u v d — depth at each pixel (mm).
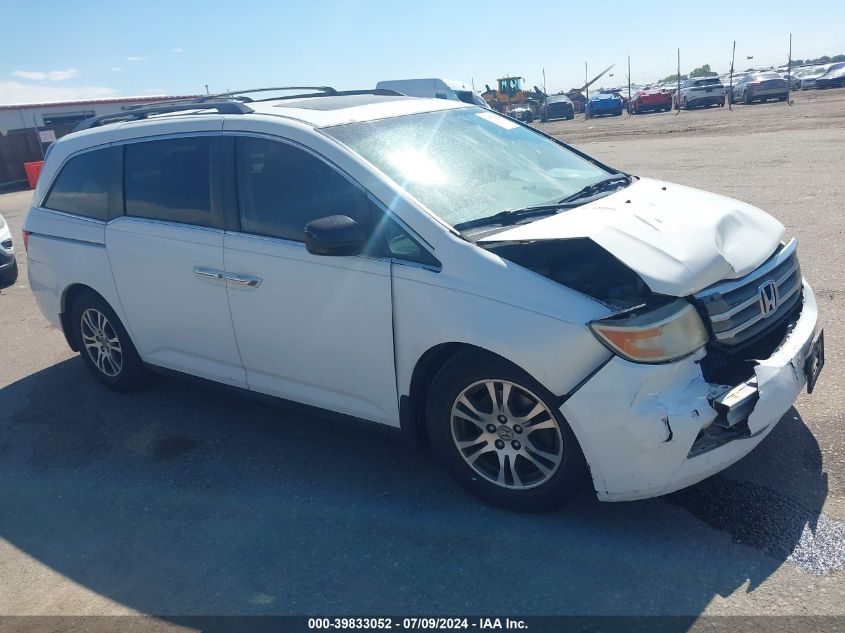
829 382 4160
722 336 2967
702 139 18266
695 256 2998
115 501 3797
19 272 9578
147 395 5070
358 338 3461
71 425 4734
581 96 50688
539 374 2914
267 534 3369
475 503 3420
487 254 3082
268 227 3758
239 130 3906
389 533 3271
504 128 4438
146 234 4289
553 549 3043
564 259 3074
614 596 2750
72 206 4844
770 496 3219
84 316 4996
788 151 13727
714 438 2893
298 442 4219
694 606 2662
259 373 4000
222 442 4309
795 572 2775
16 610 3045
